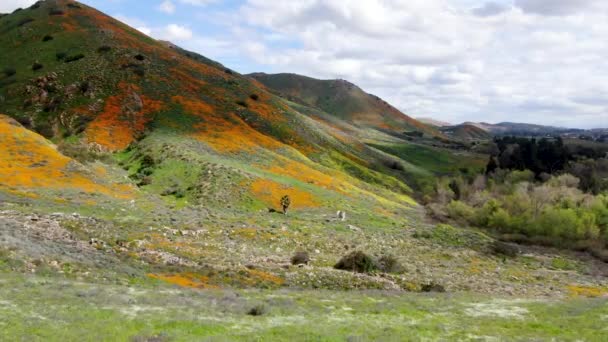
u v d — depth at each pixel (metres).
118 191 55.75
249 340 15.30
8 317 15.14
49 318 15.62
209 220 49.03
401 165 131.75
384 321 20.02
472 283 38.75
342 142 130.50
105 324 15.55
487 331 18.98
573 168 118.94
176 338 14.69
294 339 15.85
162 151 74.69
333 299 25.05
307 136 114.25
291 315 19.98
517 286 39.81
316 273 34.28
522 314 23.14
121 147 79.44
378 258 41.62
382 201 82.88
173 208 52.75
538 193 84.69
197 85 112.44
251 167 76.81
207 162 70.31
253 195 63.44
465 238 60.69
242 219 52.31
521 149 131.62
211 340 14.67
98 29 124.06
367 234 55.78
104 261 27.97
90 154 68.25
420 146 182.38
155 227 41.91
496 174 122.19
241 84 127.62
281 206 63.12
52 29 121.06
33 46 112.00
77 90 92.81
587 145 162.75
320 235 50.97
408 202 94.69
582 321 21.34
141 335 14.53
